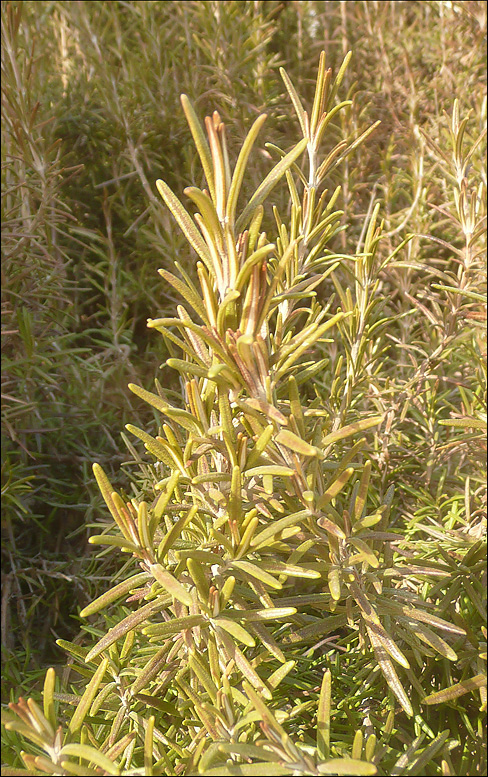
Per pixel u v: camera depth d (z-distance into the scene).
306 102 0.71
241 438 0.23
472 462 0.43
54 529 0.56
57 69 0.88
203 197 0.20
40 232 0.58
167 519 0.28
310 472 0.24
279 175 0.22
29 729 0.21
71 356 0.56
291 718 0.26
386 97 0.76
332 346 0.50
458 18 0.80
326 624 0.26
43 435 0.55
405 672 0.28
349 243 0.63
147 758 0.21
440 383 0.54
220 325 0.21
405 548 0.35
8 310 0.52
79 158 0.70
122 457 0.52
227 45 0.69
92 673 0.27
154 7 0.82
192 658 0.24
